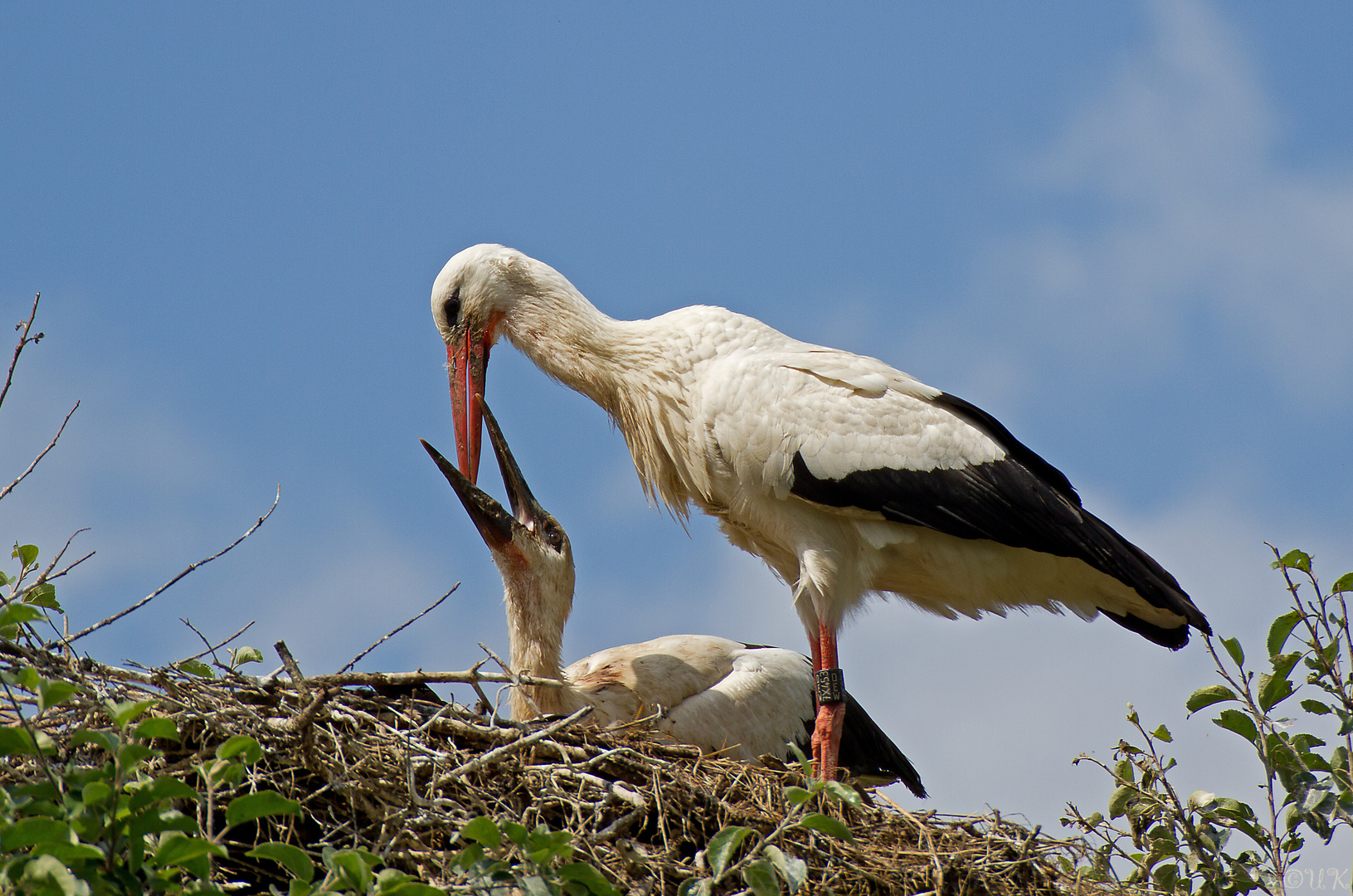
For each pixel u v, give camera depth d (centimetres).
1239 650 1056
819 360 1306
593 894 764
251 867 873
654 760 1016
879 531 1285
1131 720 1101
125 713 685
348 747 909
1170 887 1084
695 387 1315
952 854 1011
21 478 897
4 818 651
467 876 765
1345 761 1029
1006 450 1331
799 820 862
